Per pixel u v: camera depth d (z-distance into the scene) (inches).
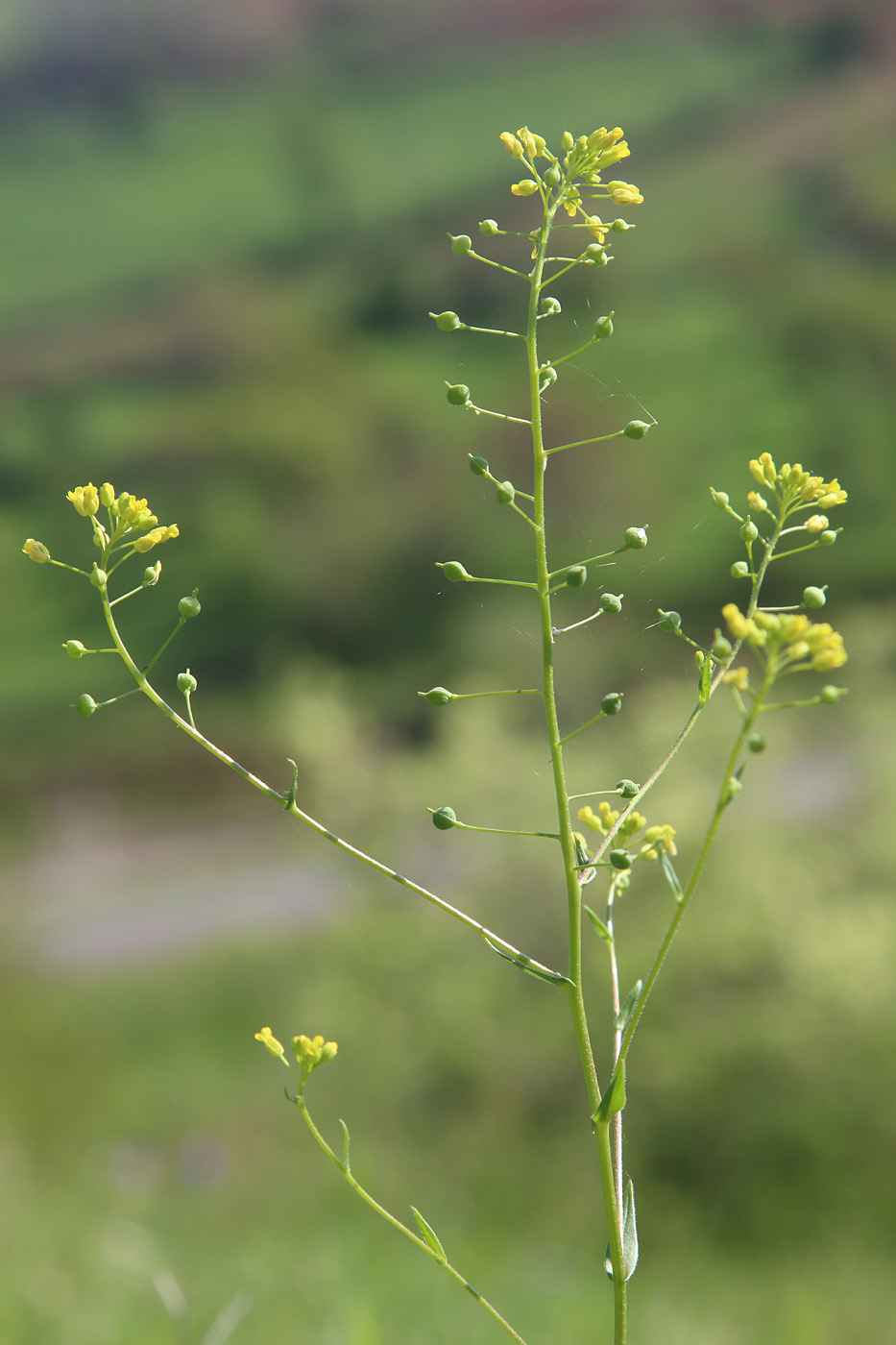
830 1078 254.1
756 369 1555.1
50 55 2373.3
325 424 1568.7
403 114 2319.1
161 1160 276.7
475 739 312.3
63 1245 166.7
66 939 590.6
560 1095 287.7
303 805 320.8
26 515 1584.6
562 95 2316.7
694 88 2308.1
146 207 2202.3
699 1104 259.1
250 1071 349.7
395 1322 114.2
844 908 275.3
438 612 1294.3
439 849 309.4
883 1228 241.8
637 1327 139.5
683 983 278.7
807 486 44.5
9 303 2014.0
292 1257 141.9
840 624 354.9
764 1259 232.2
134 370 1827.0
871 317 1606.8
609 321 42.3
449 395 42.6
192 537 1466.5
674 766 304.5
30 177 2295.8
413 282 1884.8
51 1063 380.8
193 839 793.6
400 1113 293.7
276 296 1958.7
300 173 2224.4
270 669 1234.0
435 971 301.6
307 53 2434.8
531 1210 255.9
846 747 322.3
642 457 933.2
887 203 1871.3
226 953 501.7
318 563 1332.4
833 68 2332.7
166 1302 92.4
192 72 2415.1
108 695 1208.8
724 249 1791.3
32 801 885.8
